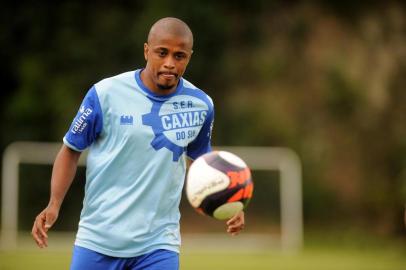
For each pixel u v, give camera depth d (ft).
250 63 257.75
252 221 218.59
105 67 249.75
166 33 60.34
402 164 248.93
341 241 226.79
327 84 257.55
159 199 61.72
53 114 245.24
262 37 259.39
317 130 253.65
